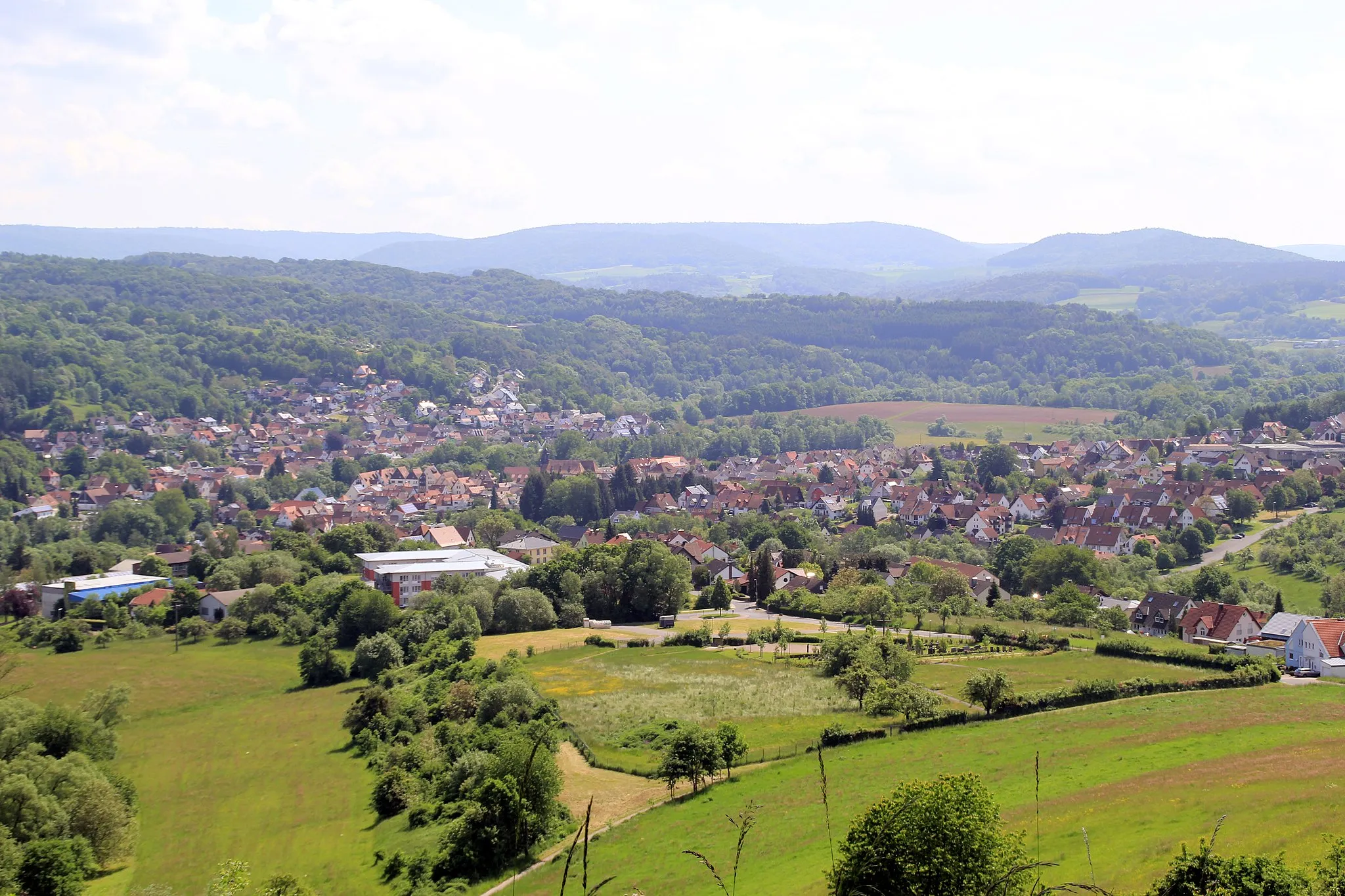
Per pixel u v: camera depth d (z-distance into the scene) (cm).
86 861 8162
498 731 9900
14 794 8362
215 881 7350
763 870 6397
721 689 11431
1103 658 11756
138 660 14750
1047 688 10156
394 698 11519
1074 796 6800
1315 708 8806
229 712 12444
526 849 7594
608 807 8250
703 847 6988
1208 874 4550
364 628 14800
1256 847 5422
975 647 12825
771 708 10512
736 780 8369
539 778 7731
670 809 7906
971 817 4434
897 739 8962
